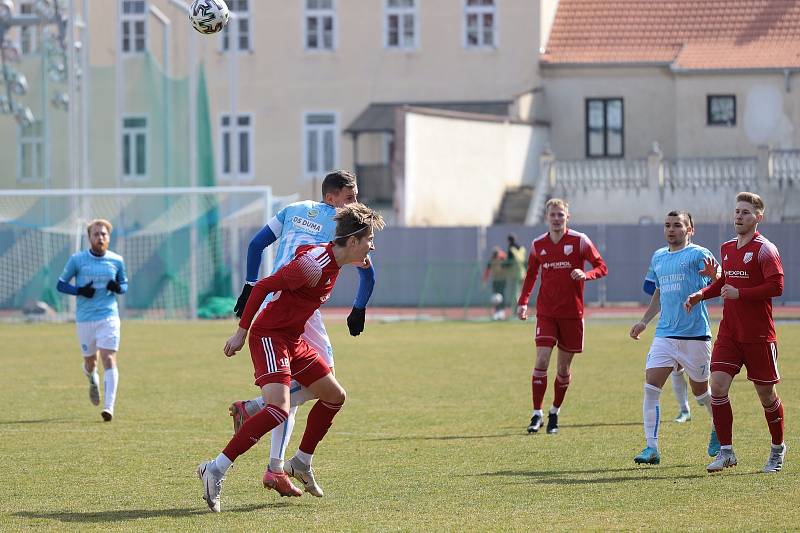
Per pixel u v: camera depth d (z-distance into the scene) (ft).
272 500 90.17
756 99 485.56
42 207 375.04
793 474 98.53
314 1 505.66
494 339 271.28
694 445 116.98
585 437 123.75
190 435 127.13
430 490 93.50
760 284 100.27
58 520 82.28
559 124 506.07
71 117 357.20
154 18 469.57
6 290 363.15
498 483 96.37
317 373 88.12
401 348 246.06
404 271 395.96
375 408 150.30
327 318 353.92
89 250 142.41
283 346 86.28
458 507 85.71
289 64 506.89
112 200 377.71
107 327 140.97
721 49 496.64
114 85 452.76
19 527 79.77
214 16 111.34
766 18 505.66
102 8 467.93
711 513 82.07
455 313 372.58
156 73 449.89
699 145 490.08
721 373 100.22
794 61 482.28
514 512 83.46
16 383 181.88
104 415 138.82
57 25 415.44
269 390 85.05
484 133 455.22
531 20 498.69
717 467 99.96
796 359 208.95
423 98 503.20
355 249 85.71
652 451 105.40
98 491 94.43
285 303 86.17
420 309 362.12
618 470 102.47
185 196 377.09
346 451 115.44
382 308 395.55
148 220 394.52
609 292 392.47
